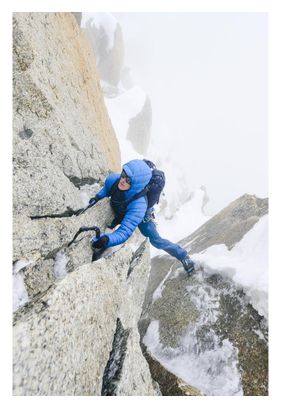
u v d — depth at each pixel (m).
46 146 3.54
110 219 4.23
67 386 1.99
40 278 2.88
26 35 3.53
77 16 9.41
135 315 3.33
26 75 3.45
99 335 2.44
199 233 6.62
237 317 3.41
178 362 3.36
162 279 4.98
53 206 3.34
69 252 3.27
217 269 4.04
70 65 5.07
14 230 2.80
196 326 3.63
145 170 3.67
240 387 2.92
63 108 4.27
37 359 1.88
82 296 2.41
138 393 2.41
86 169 4.52
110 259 3.17
